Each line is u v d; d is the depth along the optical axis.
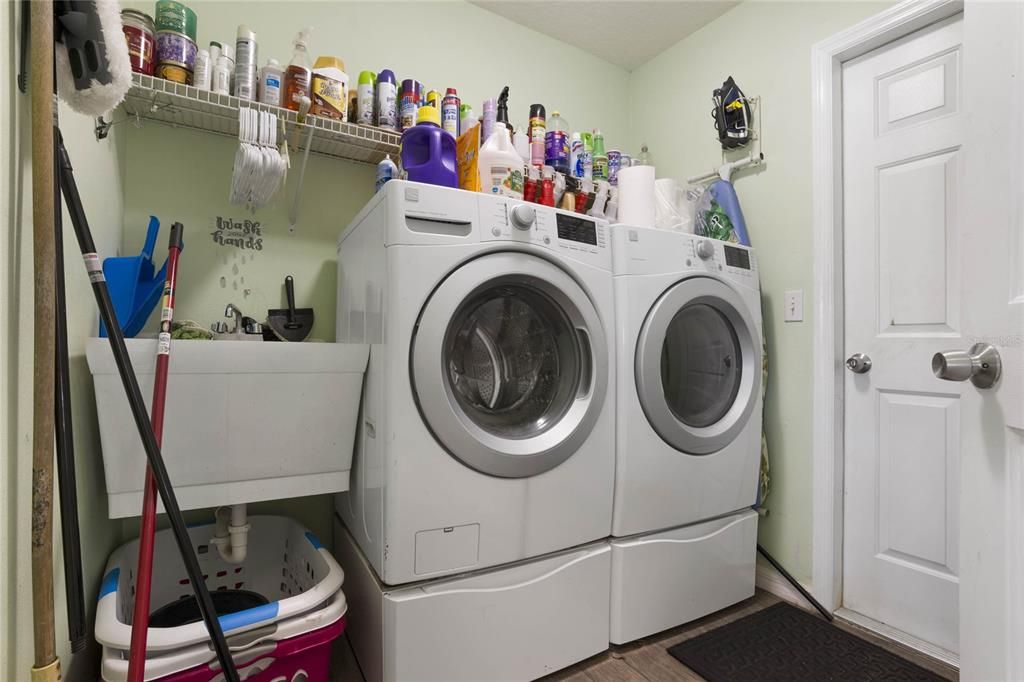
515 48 2.11
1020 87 0.75
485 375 1.25
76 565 0.74
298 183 1.56
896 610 1.52
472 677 1.11
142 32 1.23
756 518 1.64
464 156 1.37
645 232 1.41
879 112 1.59
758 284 1.67
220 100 1.32
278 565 1.50
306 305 1.64
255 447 1.14
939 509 1.44
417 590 1.08
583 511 1.27
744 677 1.26
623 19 2.09
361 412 1.25
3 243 0.57
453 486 1.10
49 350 0.60
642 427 1.36
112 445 1.00
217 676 0.93
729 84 1.92
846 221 1.67
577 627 1.26
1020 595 0.73
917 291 1.50
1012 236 0.75
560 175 1.73
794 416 1.72
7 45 0.58
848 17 1.63
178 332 1.20
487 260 1.14
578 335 1.29
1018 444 0.74
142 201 1.42
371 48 1.76
